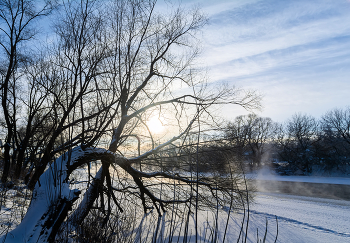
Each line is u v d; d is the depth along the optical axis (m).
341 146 42.47
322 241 8.87
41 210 4.88
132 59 8.58
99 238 5.63
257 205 15.38
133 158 8.71
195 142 8.03
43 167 7.38
